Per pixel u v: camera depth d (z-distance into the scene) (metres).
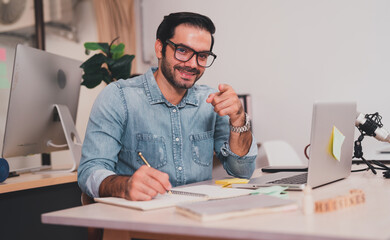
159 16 4.32
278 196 1.08
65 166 2.26
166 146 1.52
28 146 1.93
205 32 1.41
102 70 2.46
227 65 3.94
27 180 1.72
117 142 1.45
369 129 1.61
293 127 3.66
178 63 1.41
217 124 1.67
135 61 4.36
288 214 0.86
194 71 1.42
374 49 3.31
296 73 3.64
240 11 3.86
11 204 1.67
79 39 4.10
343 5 3.42
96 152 1.37
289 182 1.28
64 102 2.13
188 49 1.39
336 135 1.27
